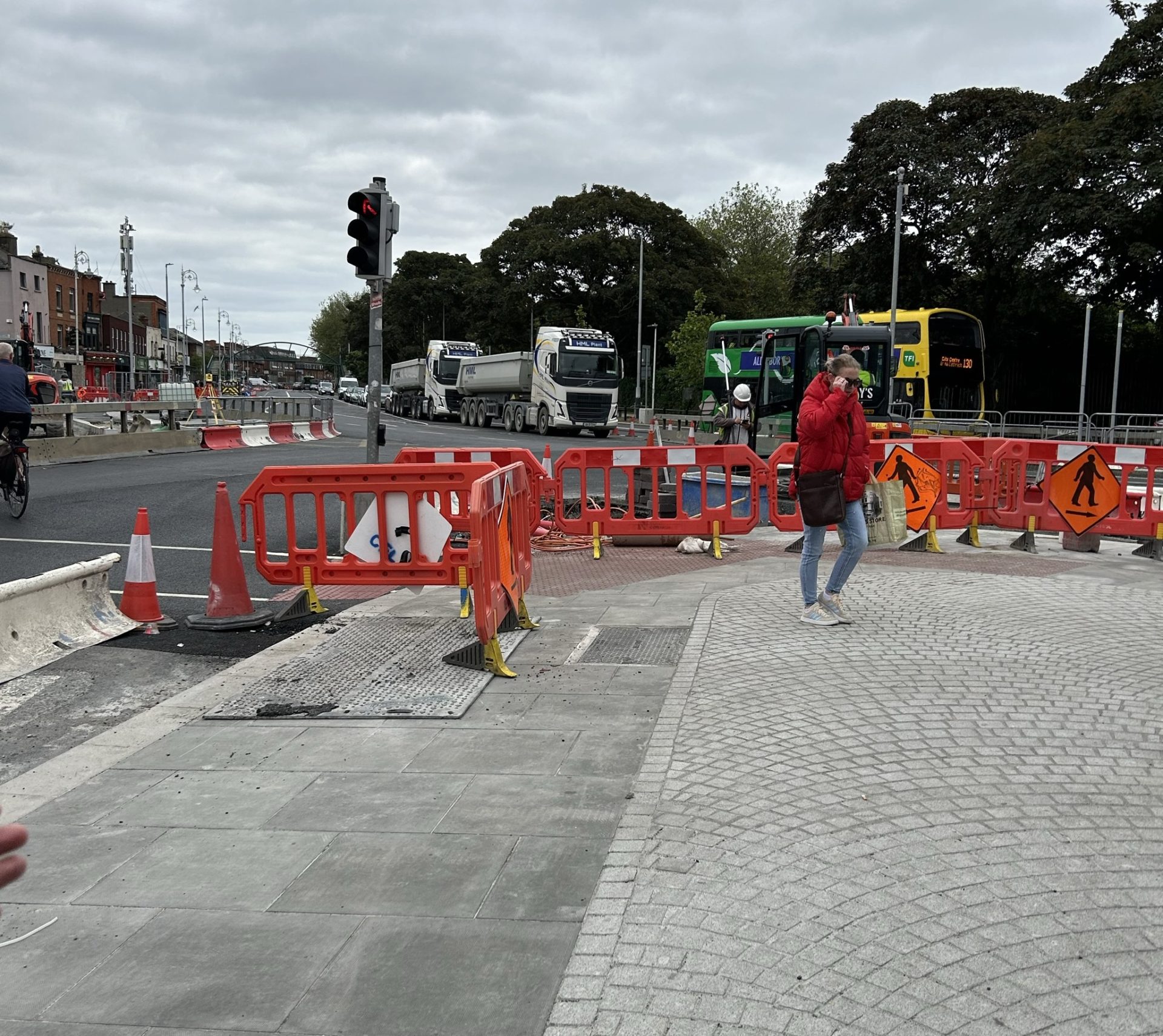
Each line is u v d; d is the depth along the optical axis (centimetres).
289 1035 288
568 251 6222
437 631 768
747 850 390
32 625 703
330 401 4125
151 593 801
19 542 1180
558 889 369
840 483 732
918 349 3212
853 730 525
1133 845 391
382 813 438
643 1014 290
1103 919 335
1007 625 756
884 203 4397
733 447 1105
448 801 449
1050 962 309
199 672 683
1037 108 4303
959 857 381
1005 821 413
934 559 1078
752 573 991
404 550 812
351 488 812
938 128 4394
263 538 830
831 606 759
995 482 1143
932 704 568
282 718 568
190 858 399
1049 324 4312
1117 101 3362
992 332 4350
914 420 3122
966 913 339
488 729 545
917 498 1137
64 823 434
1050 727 530
